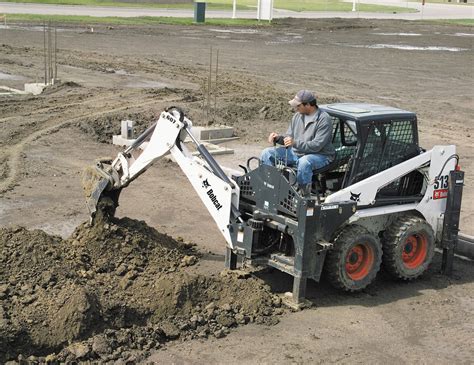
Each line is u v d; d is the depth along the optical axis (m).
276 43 38.12
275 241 8.07
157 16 49.50
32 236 8.04
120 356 6.48
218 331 7.04
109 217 8.69
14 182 12.23
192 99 19.81
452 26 56.09
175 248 9.07
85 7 53.69
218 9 60.22
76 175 12.92
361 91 23.98
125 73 24.72
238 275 8.23
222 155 14.99
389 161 8.45
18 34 34.25
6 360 6.23
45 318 6.71
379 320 7.59
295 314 7.61
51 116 17.41
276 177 7.77
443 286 8.68
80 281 7.52
